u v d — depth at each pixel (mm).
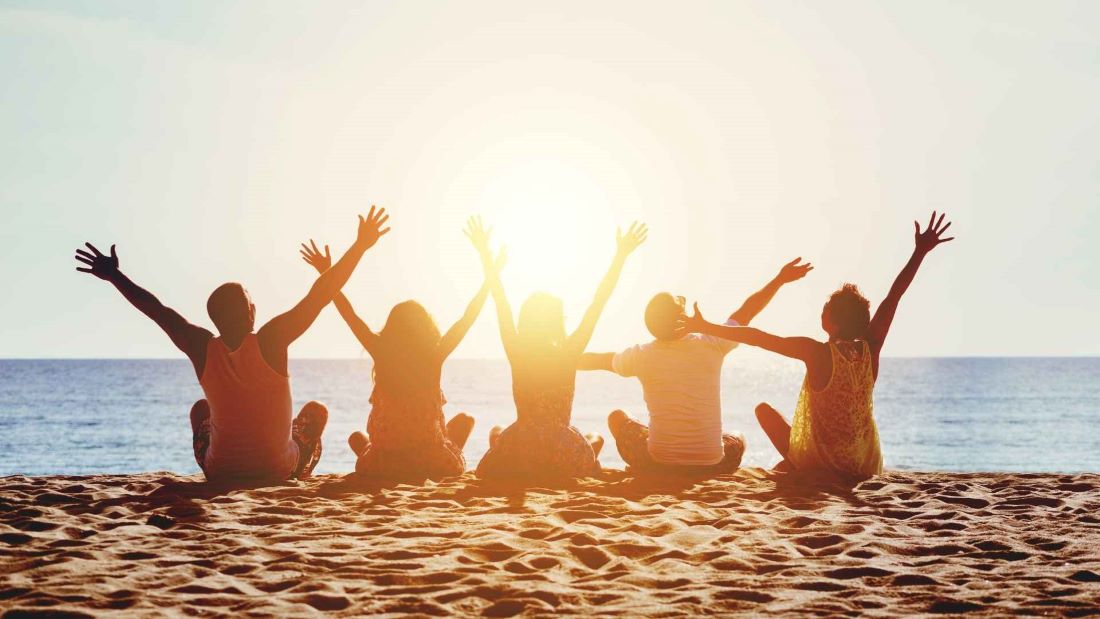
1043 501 5445
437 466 6695
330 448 32344
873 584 3549
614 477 6562
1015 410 56438
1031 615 3090
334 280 5957
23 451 34812
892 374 116188
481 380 100438
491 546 4148
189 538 4371
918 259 6340
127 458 32469
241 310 5949
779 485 6008
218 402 5996
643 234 6703
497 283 6758
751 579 3609
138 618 3092
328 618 3135
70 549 4047
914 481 6301
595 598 3373
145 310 5922
